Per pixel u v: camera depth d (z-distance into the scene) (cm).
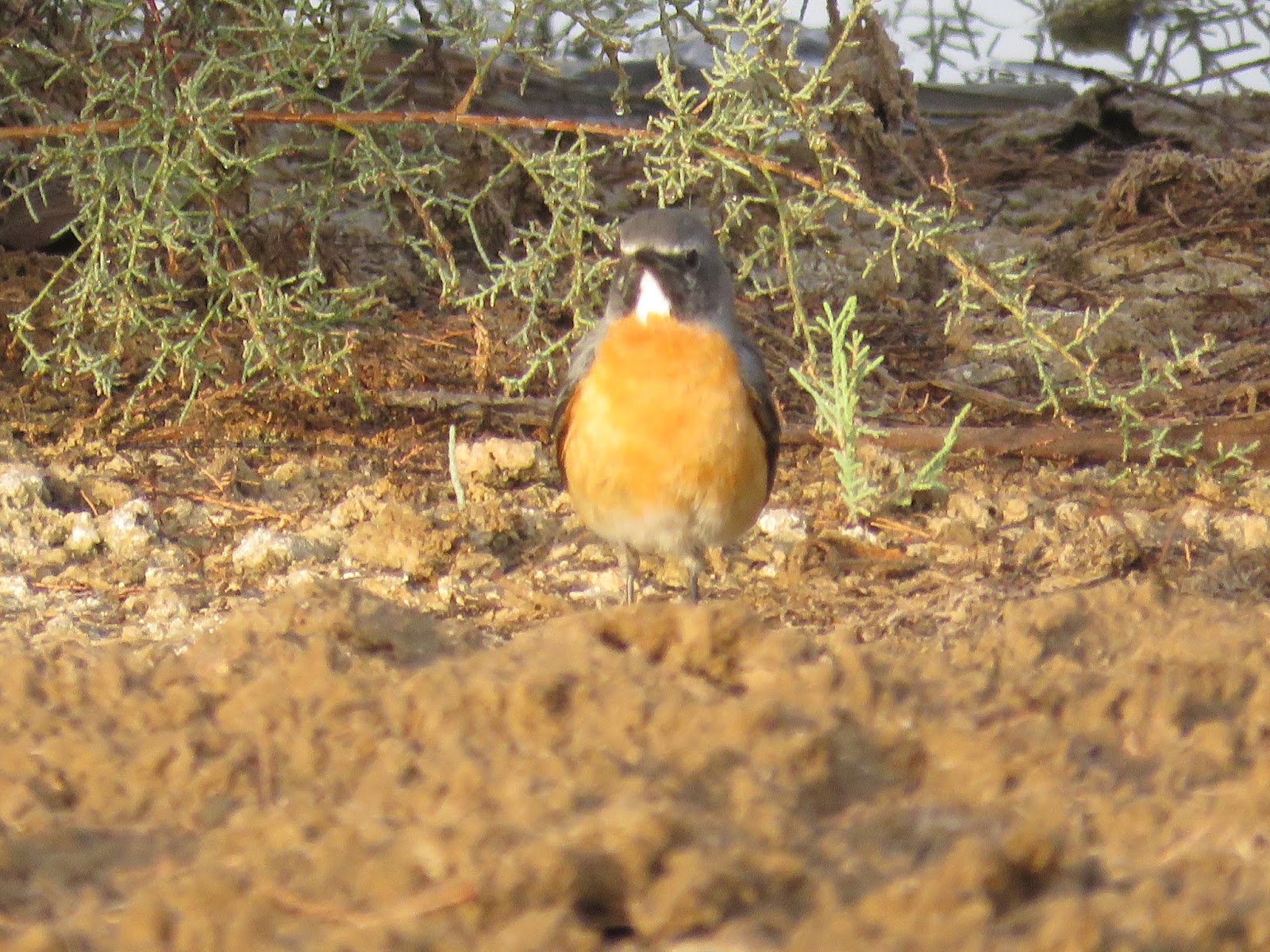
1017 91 2422
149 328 1369
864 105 1356
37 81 1559
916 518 1250
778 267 1634
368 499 1214
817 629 1041
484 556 1148
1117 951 568
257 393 1424
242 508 1227
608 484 1043
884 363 1578
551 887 596
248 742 741
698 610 818
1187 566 1145
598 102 2078
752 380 1046
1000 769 717
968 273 1303
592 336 1083
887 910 594
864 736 730
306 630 869
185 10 1436
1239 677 808
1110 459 1391
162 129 1312
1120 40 2486
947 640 971
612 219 1816
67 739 742
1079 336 1317
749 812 649
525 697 735
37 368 1345
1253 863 649
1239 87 2455
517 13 1335
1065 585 1105
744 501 1052
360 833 646
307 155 1734
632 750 708
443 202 1387
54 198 1650
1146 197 1981
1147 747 761
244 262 1434
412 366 1498
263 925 588
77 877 648
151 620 1038
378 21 1368
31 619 1030
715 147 1349
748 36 1295
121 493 1231
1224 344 1652
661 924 592
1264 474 1352
